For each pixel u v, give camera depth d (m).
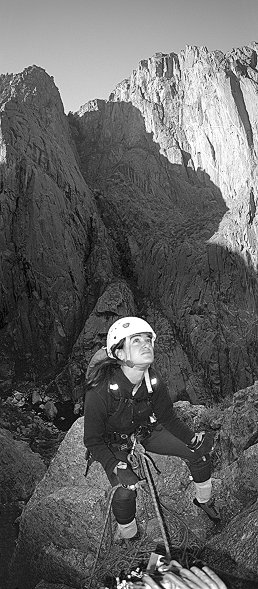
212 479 3.41
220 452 4.40
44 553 3.22
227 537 2.61
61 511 3.17
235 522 2.74
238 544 2.51
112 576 2.47
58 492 3.28
